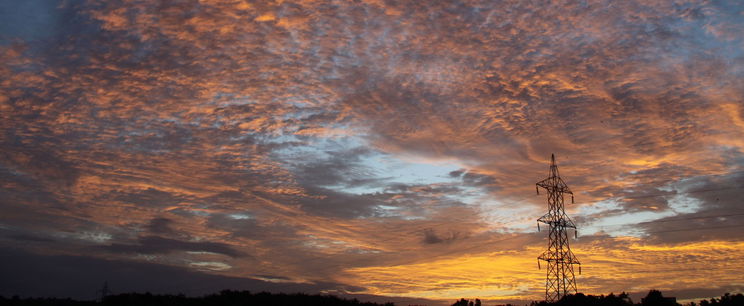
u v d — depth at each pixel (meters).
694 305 66.31
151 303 65.88
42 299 66.81
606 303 68.75
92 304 67.06
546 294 75.69
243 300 71.12
